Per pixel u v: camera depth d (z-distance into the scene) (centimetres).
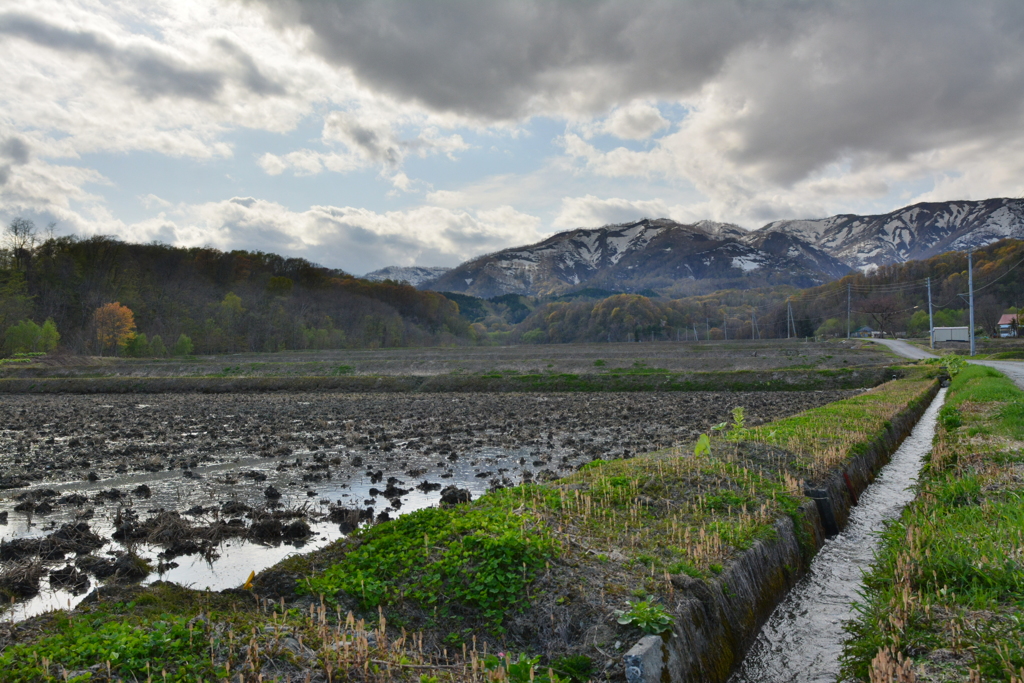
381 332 13350
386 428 2908
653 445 2238
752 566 880
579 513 1025
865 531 1245
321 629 659
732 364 5844
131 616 708
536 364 5934
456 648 692
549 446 2323
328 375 5841
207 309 11425
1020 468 1276
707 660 693
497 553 802
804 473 1355
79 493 1723
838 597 947
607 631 675
